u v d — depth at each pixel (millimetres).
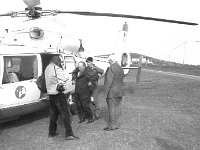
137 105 9086
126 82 16594
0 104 5871
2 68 6016
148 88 13539
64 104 5551
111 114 6164
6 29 7574
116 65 6137
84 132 6113
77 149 5062
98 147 5133
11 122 7008
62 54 7922
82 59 8898
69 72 7953
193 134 5918
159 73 31812
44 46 7707
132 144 5273
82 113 6996
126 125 6590
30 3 6453
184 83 16281
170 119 7152
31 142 5523
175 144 5281
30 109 6730
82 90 6785
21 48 6766
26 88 6469
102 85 13891
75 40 8781
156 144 5273
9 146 5320
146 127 6418
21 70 6523
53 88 5422
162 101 9828
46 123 6918
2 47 6379
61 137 5801
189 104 9250
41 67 6984
